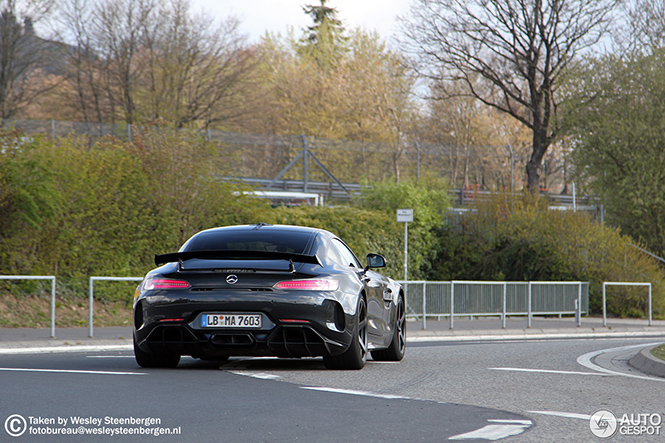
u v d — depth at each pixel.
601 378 18.25
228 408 12.39
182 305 16.67
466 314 41.94
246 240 18.34
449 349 27.47
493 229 55.72
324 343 16.89
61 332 29.78
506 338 37.56
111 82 95.00
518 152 91.88
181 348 16.91
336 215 47.25
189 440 10.05
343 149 70.31
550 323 43.53
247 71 100.44
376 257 21.08
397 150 72.19
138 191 38.19
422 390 15.11
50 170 33.84
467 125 124.94
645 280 51.22
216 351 16.83
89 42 93.25
